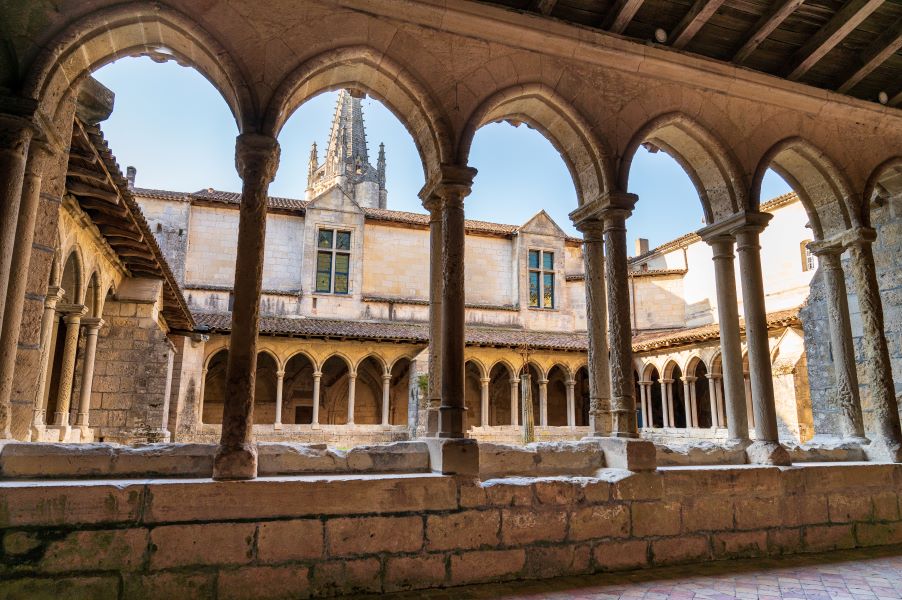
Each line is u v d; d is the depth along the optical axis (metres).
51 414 11.95
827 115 7.29
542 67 6.02
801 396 15.74
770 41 6.79
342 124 46.97
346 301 22.08
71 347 9.98
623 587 4.74
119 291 12.27
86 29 4.68
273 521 4.35
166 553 4.09
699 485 5.68
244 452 4.50
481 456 5.50
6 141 4.36
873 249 8.32
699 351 19.36
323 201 22.58
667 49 6.40
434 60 5.62
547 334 23.73
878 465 6.50
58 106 4.99
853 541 6.19
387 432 19.44
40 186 4.83
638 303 25.47
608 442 5.82
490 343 20.34
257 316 4.79
